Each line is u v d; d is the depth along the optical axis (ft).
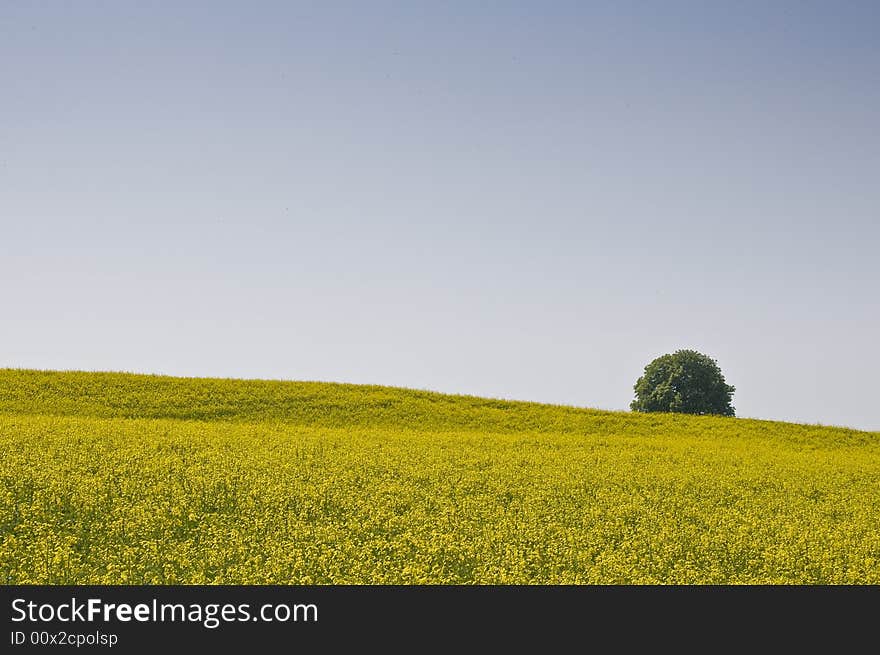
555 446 119.34
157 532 58.75
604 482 86.58
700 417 159.22
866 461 117.80
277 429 119.75
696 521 70.69
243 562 51.67
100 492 69.56
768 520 69.77
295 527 60.44
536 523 64.69
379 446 105.81
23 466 77.71
